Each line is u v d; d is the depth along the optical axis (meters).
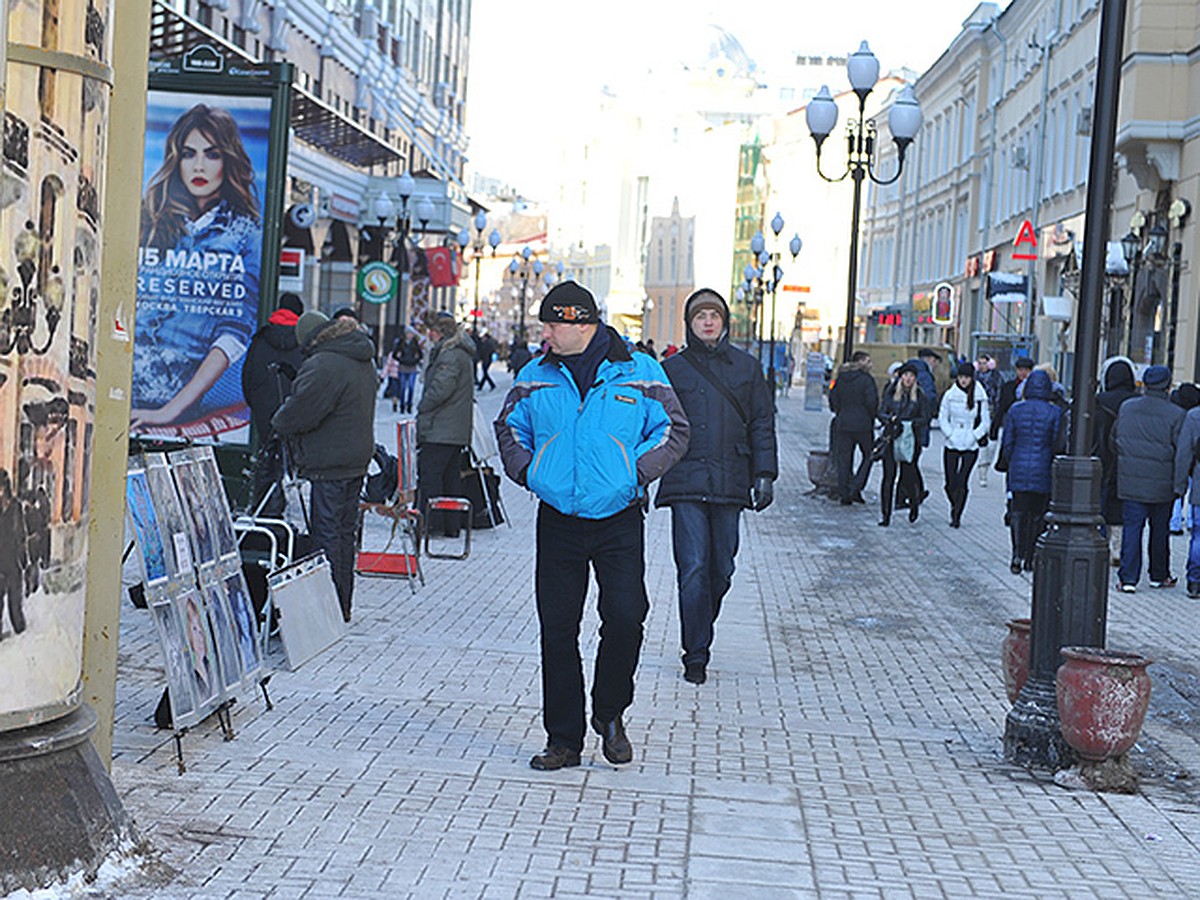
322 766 6.81
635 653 7.04
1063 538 7.59
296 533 10.15
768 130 107.25
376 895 5.26
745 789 6.85
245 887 5.25
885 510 18.88
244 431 13.41
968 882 5.77
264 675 7.84
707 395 9.30
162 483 6.91
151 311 13.36
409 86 63.75
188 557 7.07
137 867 5.26
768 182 105.19
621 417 6.83
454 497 15.20
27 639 5.01
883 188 77.31
